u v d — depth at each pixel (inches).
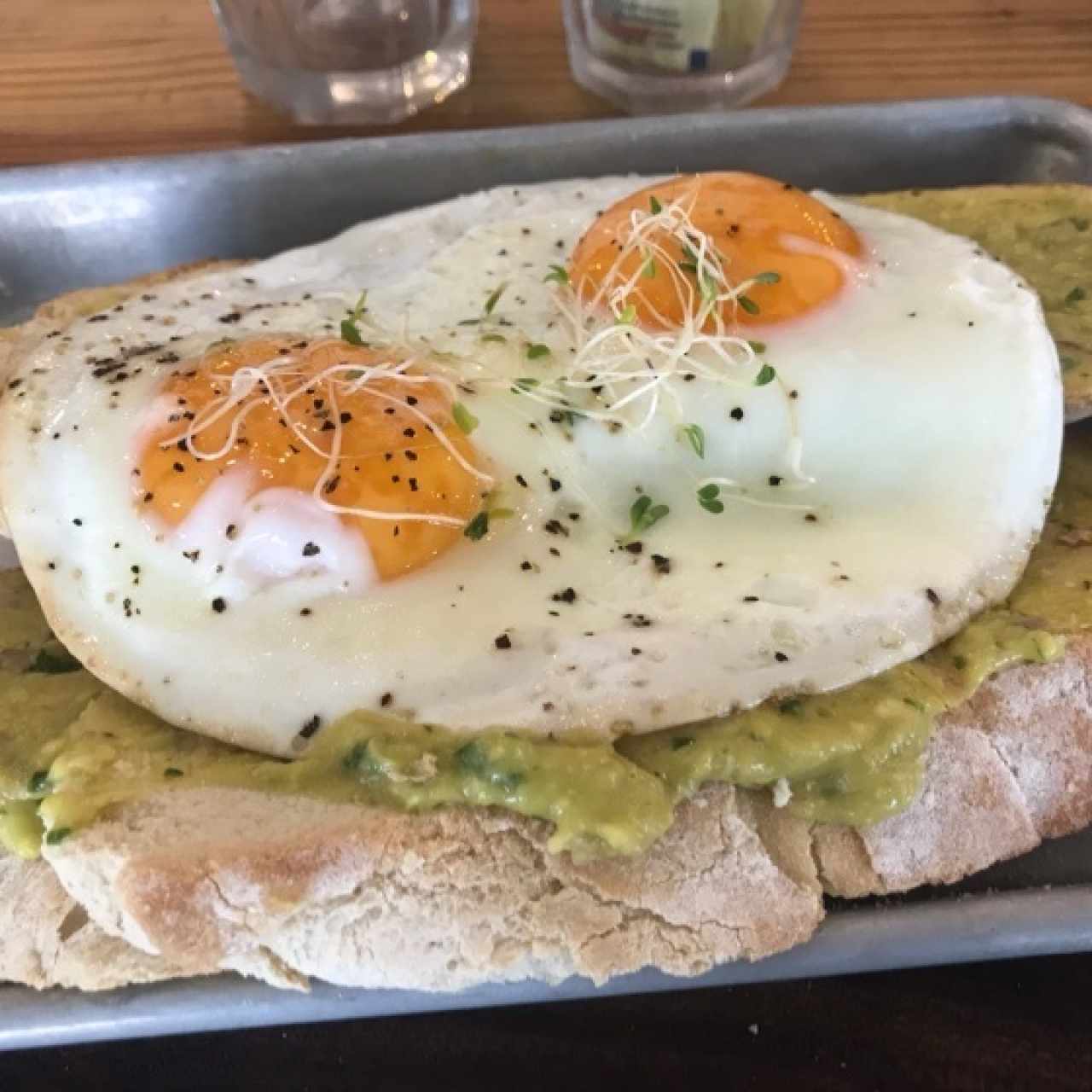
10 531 6.5
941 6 10.9
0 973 5.9
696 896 5.7
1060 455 6.8
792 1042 6.0
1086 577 6.5
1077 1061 5.8
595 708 5.8
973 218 8.1
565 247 7.7
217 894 5.5
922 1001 6.0
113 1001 5.7
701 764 5.7
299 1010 5.7
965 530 6.4
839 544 6.3
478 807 5.6
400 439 6.2
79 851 5.6
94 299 8.0
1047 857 6.3
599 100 10.1
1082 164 8.8
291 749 5.9
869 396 6.6
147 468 6.2
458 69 10.2
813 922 5.7
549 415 6.6
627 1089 5.9
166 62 10.6
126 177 8.7
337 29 9.7
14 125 10.0
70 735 6.1
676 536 6.4
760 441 6.6
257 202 8.9
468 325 7.1
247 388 6.3
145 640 6.1
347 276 7.7
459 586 6.1
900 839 6.0
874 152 9.1
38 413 6.7
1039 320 6.8
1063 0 10.9
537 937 5.6
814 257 6.9
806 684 5.9
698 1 9.2
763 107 9.2
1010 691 6.2
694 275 6.7
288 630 6.0
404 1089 6.0
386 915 5.6
